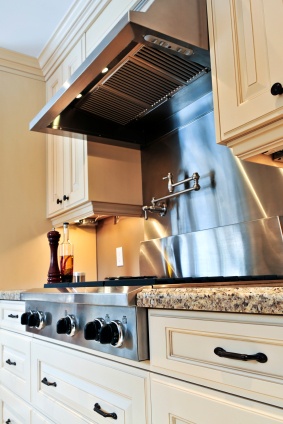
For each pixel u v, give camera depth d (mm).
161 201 1862
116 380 921
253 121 956
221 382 651
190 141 1707
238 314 634
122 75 1428
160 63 1354
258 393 587
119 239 2195
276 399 561
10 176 2328
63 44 2211
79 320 1091
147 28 1092
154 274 1812
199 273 1546
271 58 917
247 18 1001
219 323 666
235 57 1023
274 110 898
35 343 1407
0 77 2402
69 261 1923
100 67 1295
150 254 1859
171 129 1825
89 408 1025
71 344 1152
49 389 1270
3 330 1787
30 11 2037
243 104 987
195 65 1370
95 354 1022
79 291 1104
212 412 661
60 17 2094
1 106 2373
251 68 974
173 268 1692
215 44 1104
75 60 2096
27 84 2498
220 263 1453
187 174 1710
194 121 1693
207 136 1615
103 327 880
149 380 818
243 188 1420
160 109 1721
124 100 1625
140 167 2049
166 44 1176
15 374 1598
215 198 1542
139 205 2004
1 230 2240
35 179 2416
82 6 1938
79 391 1083
